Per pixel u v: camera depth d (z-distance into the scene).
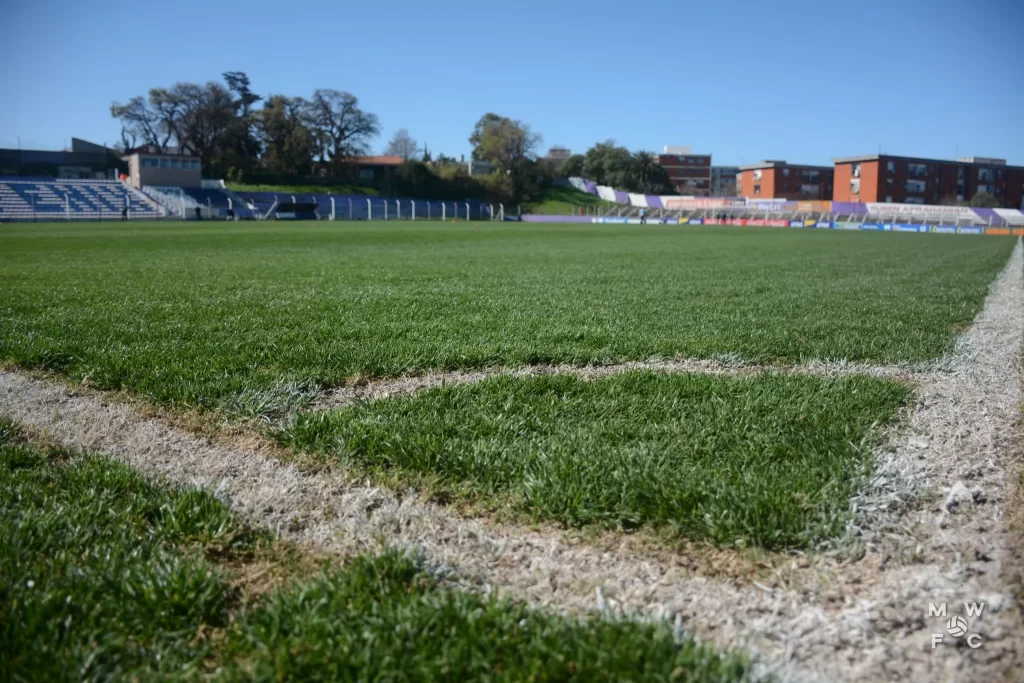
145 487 3.27
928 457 3.74
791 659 2.11
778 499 3.01
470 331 7.19
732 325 7.86
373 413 4.29
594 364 6.05
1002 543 2.75
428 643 2.10
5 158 74.00
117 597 2.36
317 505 3.18
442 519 3.04
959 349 6.81
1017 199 108.31
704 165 135.00
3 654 2.05
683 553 2.75
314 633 2.14
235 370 5.36
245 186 83.00
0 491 3.19
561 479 3.27
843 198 104.81
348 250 21.55
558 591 2.49
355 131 96.50
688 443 3.79
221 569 2.57
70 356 5.75
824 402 4.62
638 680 1.95
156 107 85.75
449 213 89.00
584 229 49.91
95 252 19.22
